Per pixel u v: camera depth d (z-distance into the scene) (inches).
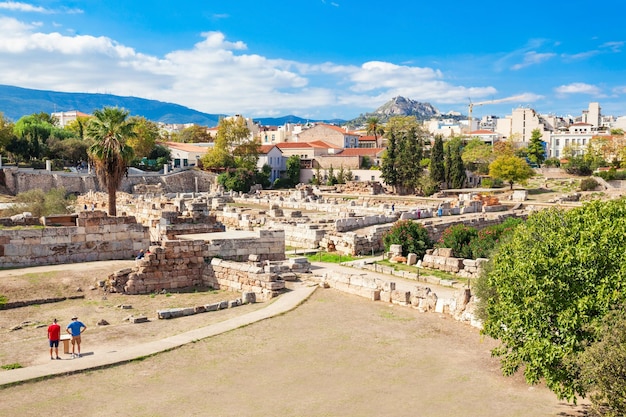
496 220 2672.2
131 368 813.9
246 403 689.6
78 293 1289.4
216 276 1425.9
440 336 969.5
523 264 717.3
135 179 4574.3
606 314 634.8
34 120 5196.9
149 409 669.3
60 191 3282.5
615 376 573.6
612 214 763.4
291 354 874.8
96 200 3351.4
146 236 1628.9
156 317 1128.2
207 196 3900.1
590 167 5521.7
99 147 2370.8
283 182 5374.0
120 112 2409.0
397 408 677.3
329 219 2390.5
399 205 3346.5
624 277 658.8
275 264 1482.5
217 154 5231.3
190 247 1454.2
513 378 784.3
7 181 3848.4
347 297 1238.3
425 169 5295.3
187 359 851.4
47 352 890.7
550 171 5728.3
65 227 1528.1
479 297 981.2
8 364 826.8
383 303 1188.5
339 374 792.3
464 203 3100.4
